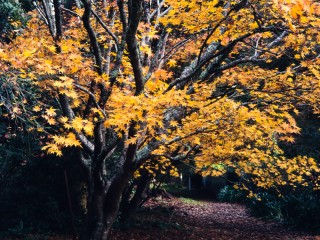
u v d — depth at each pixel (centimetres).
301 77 519
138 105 351
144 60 512
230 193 1845
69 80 349
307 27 395
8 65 380
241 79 554
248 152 596
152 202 1539
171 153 695
